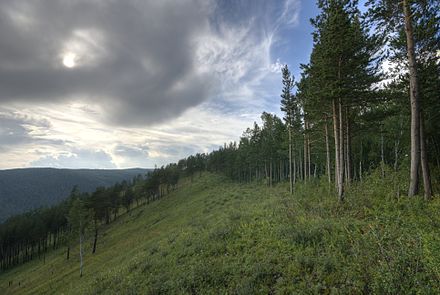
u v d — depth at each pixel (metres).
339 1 15.18
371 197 13.70
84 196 67.88
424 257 5.23
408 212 10.16
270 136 59.44
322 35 16.59
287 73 32.53
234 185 72.88
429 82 15.22
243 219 16.78
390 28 13.98
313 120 25.72
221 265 9.70
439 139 19.88
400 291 4.80
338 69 15.93
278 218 14.36
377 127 21.02
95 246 49.03
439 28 13.29
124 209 97.19
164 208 70.00
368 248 6.54
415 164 11.88
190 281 9.07
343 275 6.53
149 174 99.56
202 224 23.05
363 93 16.84
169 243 18.94
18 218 94.94
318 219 11.80
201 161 123.88
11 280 55.31
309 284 6.79
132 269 14.67
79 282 27.17
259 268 8.31
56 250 73.31
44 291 32.06
